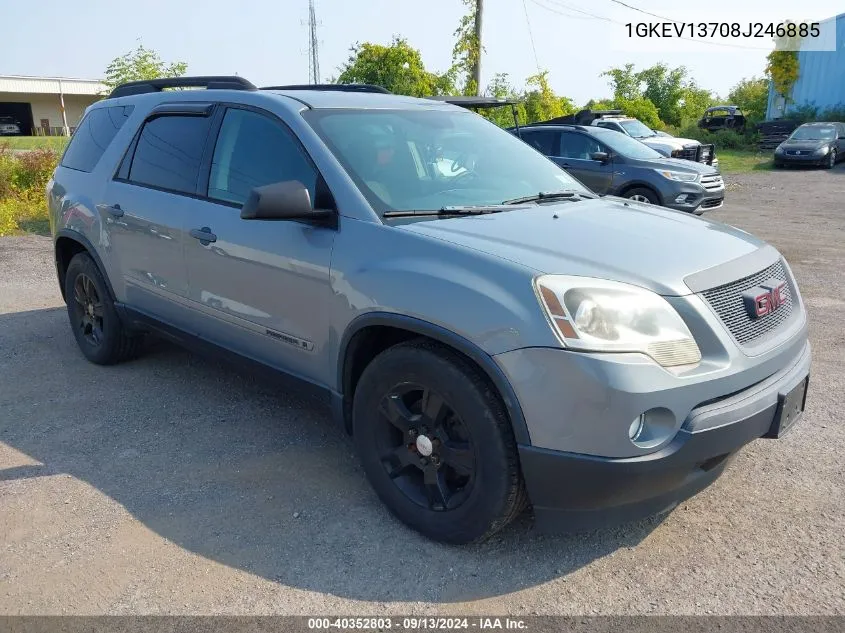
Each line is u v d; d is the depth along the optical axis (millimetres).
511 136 4391
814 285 7547
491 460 2697
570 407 2504
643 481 2541
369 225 3123
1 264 8695
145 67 17578
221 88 4316
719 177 12133
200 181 3977
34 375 4961
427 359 2818
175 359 5262
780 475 3525
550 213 3352
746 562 2861
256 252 3521
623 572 2814
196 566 2855
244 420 4219
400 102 4113
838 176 21219
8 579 2783
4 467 3660
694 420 2559
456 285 2732
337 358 3242
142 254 4348
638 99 38031
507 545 2996
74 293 5184
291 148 3535
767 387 2791
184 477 3551
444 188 3535
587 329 2508
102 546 2988
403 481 3094
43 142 33375
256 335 3691
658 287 2639
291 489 3434
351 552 2943
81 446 3891
